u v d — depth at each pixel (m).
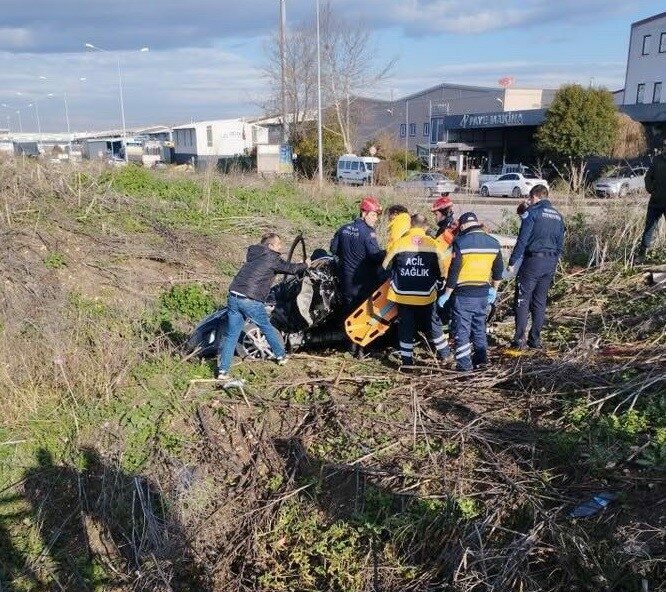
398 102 61.84
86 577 4.80
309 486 4.86
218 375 6.39
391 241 6.42
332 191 16.12
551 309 7.66
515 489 4.33
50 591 4.78
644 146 34.28
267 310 6.95
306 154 35.62
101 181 12.48
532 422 5.07
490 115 43.94
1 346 6.78
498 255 5.92
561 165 34.88
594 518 3.99
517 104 55.50
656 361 5.58
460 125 47.03
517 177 30.09
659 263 8.30
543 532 3.97
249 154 39.03
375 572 4.12
